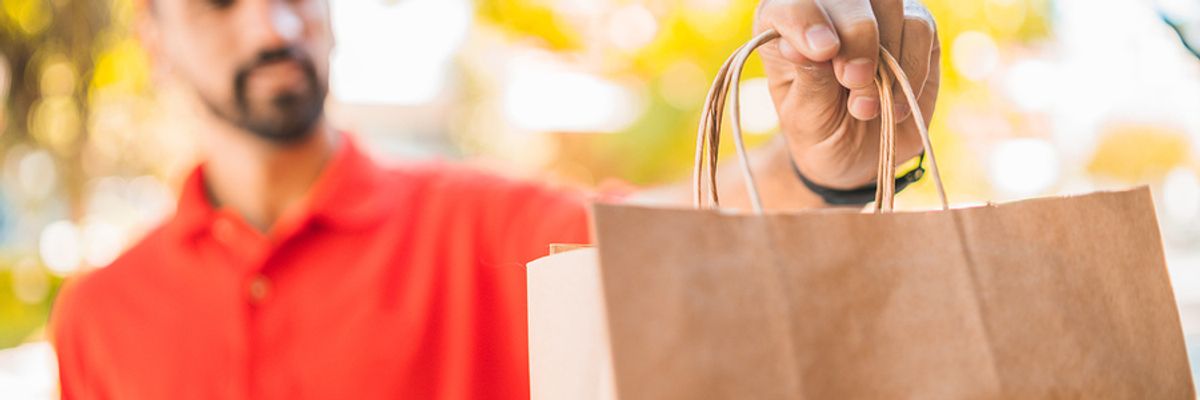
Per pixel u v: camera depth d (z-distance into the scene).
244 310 1.16
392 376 1.17
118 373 1.20
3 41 2.68
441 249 1.22
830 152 0.79
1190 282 5.46
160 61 1.26
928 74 0.74
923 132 0.62
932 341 0.57
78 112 2.75
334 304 1.17
